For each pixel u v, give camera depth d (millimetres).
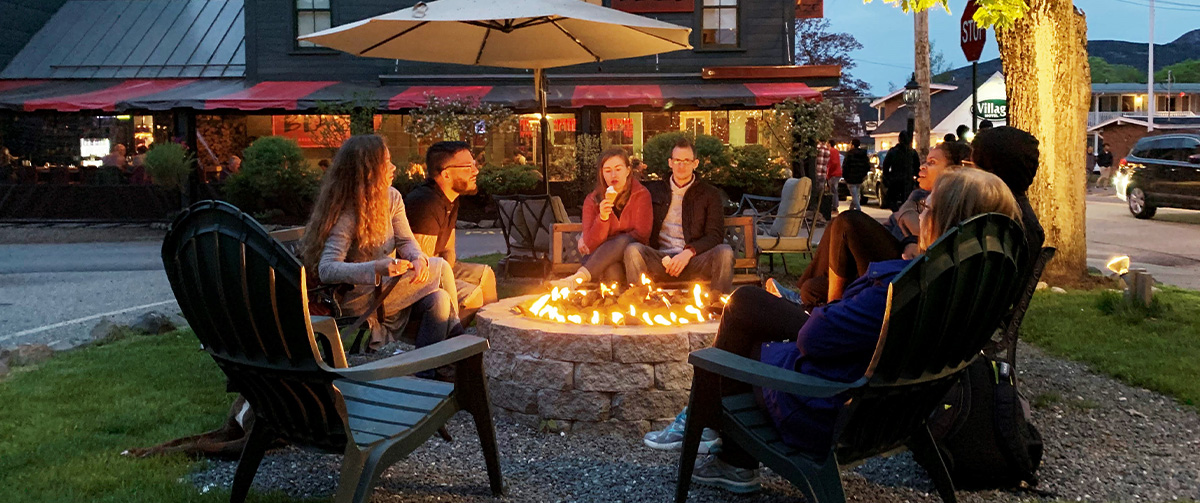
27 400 5078
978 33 10234
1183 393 5105
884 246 3973
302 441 3254
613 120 22953
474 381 3551
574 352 4441
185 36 24219
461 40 8875
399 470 3973
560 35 8797
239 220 2896
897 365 2826
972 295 2887
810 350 3045
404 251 4648
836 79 21656
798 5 30031
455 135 19344
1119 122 52406
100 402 5043
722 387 3516
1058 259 9383
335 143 19625
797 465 3023
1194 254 13617
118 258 13648
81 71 23266
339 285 4441
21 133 22844
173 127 20969
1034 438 3752
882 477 3871
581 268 6004
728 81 21875
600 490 3736
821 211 18812
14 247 15500
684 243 6320
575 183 19734
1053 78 9141
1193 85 76938
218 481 3812
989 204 2984
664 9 22125
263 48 22375
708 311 5004
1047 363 6016
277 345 2984
